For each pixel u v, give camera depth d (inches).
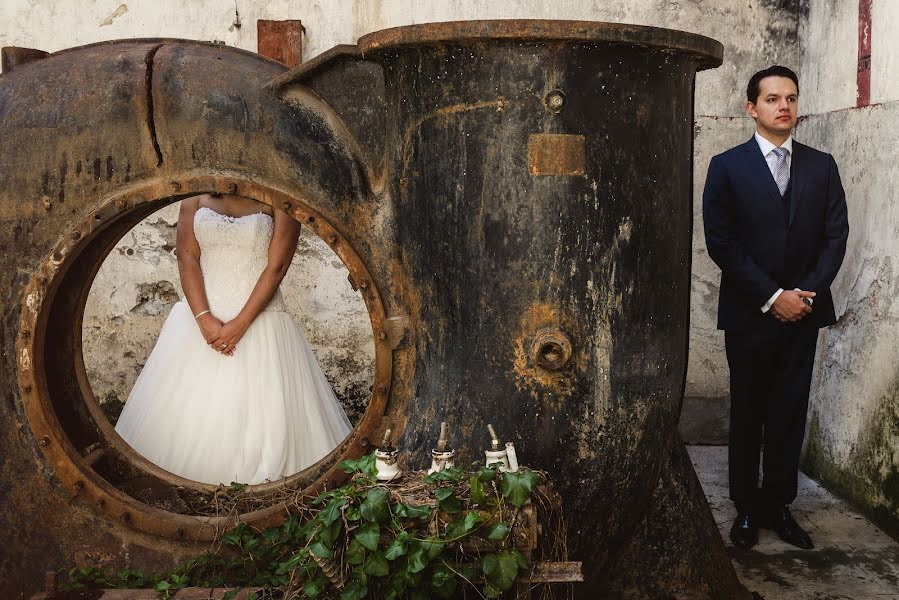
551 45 91.2
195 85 102.9
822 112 168.7
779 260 137.0
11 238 104.0
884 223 144.9
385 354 102.0
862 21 151.7
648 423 99.4
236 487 115.0
